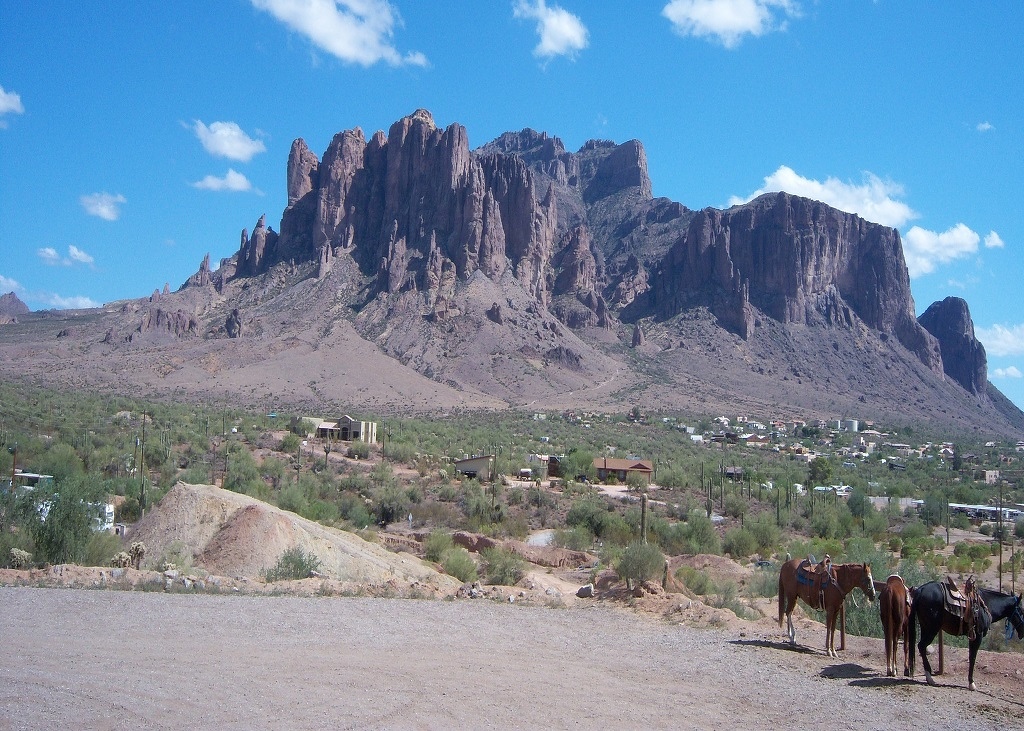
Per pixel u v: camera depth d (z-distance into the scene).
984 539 79.44
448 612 20.70
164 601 19.95
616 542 58.47
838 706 13.52
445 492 77.38
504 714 12.51
